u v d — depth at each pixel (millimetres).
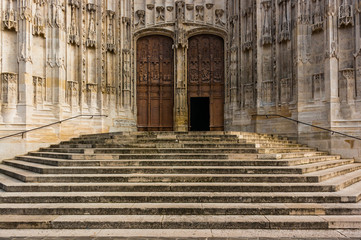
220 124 23000
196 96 23312
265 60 20375
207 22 22969
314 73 17875
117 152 12633
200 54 23484
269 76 20234
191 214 8320
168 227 7809
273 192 9312
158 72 23594
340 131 16406
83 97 20078
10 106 16734
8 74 16766
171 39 23609
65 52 19281
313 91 17859
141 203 8820
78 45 20109
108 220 7887
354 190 9617
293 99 18734
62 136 18500
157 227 7812
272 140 16531
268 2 20266
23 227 7855
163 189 9492
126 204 8711
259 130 20031
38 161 13328
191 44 23609
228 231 7602
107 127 20844
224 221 7816
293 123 18438
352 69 16469
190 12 23234
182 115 22750
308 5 18281
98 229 7781
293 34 18859
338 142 16328
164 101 23516
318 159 13797
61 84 18656
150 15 23359
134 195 8938
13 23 17172
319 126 17203
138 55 23672
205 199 8875
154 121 23406
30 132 16922
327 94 16938
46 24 18578
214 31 23094
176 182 10000
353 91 16500
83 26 20344
